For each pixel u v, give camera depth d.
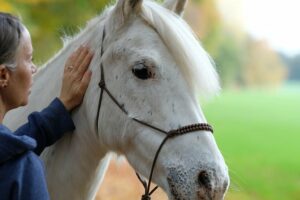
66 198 3.55
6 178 2.54
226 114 44.28
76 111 3.53
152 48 3.21
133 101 3.24
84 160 3.53
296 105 65.12
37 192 2.57
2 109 2.77
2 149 2.54
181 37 3.19
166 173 3.10
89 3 10.84
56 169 3.56
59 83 3.59
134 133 3.24
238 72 83.56
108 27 3.41
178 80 3.17
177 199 3.04
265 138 31.03
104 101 3.36
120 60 3.29
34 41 10.76
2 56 2.69
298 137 32.91
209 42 32.50
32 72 2.84
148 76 3.19
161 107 3.15
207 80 3.18
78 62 3.49
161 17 3.26
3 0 8.44
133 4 3.31
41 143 3.36
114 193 9.24
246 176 18.05
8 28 2.70
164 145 3.12
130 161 3.33
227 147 25.34
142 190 9.61
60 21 10.71
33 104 3.69
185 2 3.51
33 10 10.42
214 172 2.96
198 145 3.04
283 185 17.58
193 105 3.16
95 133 3.44
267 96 83.56
